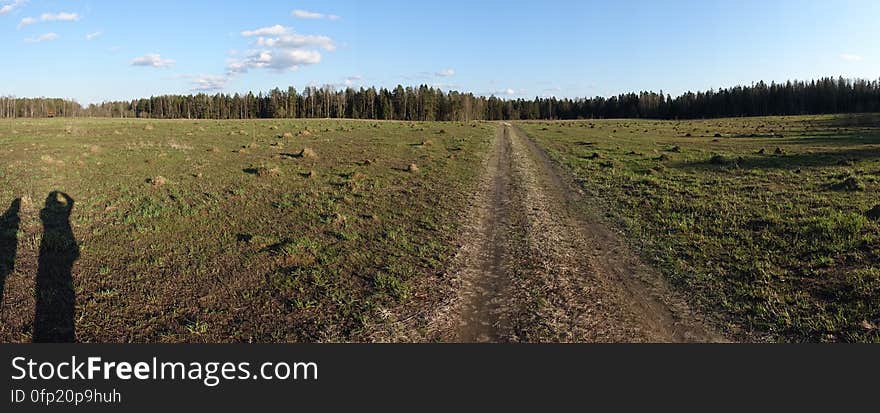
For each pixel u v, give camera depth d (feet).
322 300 29.73
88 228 43.93
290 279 32.76
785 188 61.62
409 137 151.12
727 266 35.70
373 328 26.58
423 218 50.37
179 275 33.22
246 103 459.32
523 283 33.14
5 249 37.35
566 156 111.86
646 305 30.09
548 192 68.44
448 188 68.13
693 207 54.03
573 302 30.22
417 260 37.22
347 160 93.04
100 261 35.60
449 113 465.88
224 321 27.17
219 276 33.19
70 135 126.72
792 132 166.20
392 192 64.03
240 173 74.49
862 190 56.70
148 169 76.64
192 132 147.13
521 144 145.07
